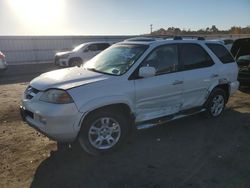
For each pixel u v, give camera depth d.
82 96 4.44
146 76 4.95
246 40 10.12
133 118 5.06
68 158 4.73
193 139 5.57
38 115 4.49
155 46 5.41
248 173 4.32
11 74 16.97
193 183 4.03
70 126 4.38
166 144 5.32
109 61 5.48
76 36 29.31
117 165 4.52
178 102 5.77
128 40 6.16
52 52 28.12
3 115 7.11
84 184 3.98
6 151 4.99
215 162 4.65
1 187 3.90
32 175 4.21
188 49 6.00
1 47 25.39
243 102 8.39
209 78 6.27
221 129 6.11
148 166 4.49
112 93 4.70
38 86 4.74
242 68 9.59
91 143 4.68
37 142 5.38
